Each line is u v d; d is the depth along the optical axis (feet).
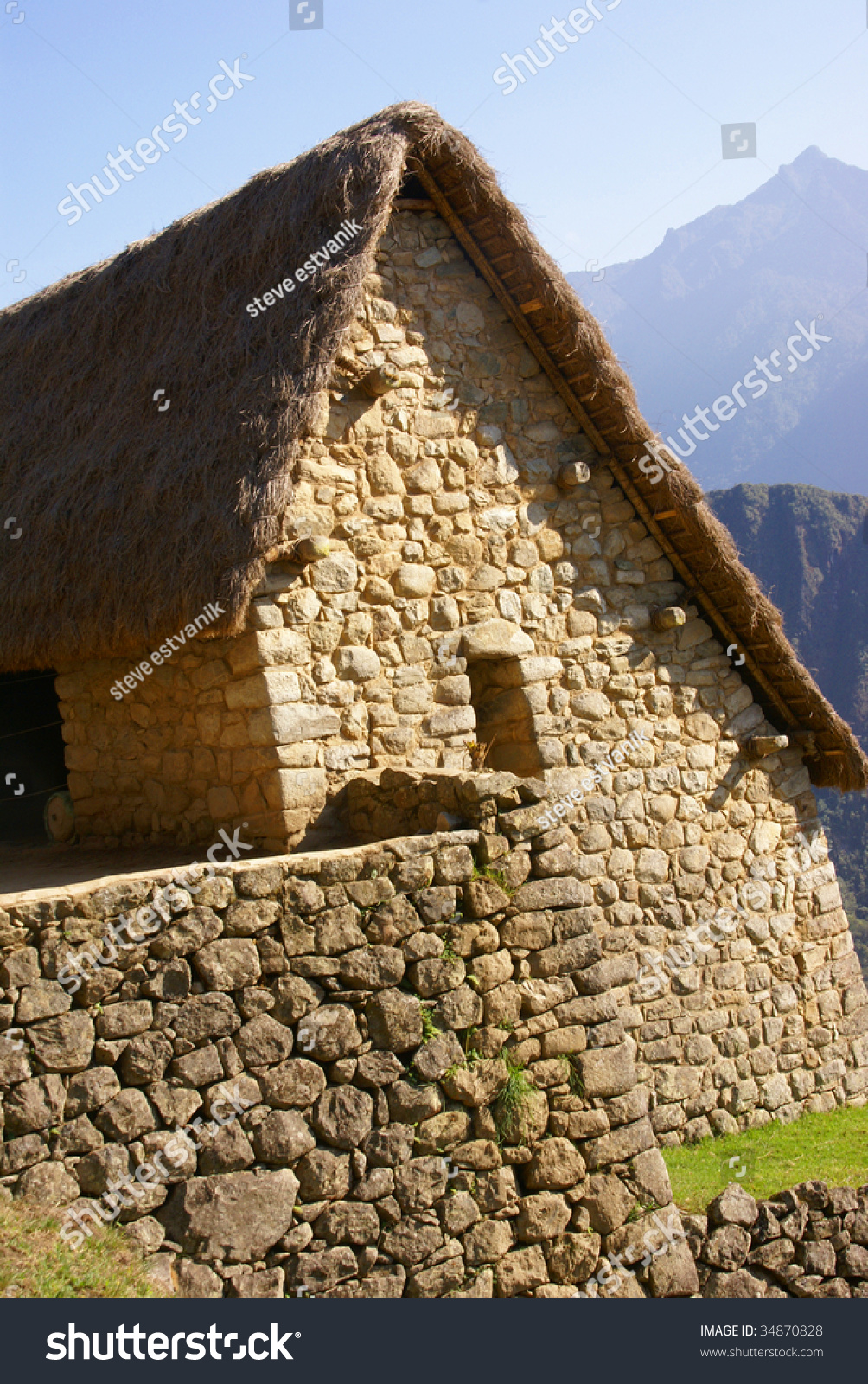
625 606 30.96
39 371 32.12
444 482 27.71
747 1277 20.30
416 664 26.68
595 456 30.78
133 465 25.84
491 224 27.37
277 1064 17.30
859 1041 33.76
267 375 24.00
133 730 27.61
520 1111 19.36
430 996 19.02
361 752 25.38
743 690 33.12
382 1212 17.69
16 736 34.81
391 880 18.97
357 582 25.77
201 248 28.55
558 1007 20.38
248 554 22.21
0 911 15.46
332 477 25.45
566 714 29.37
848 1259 21.27
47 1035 15.53
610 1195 19.88
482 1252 18.40
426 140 25.77
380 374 25.64
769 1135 30.07
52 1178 15.21
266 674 23.79
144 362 28.40
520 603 28.84
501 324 29.25
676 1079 29.66
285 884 17.89
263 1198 16.66
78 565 25.29
